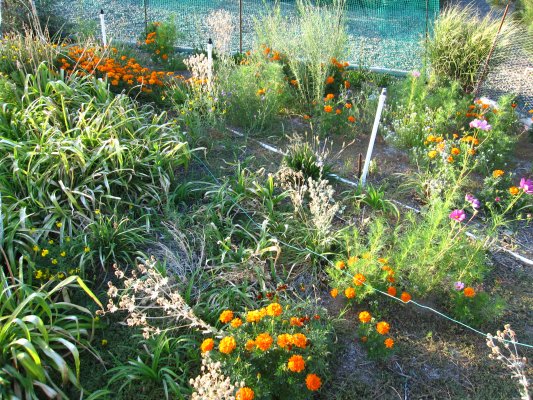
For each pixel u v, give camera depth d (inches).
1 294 112.1
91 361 118.1
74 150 159.6
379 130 231.5
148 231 152.6
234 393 100.5
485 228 163.9
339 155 214.4
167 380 111.0
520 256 157.2
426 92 235.0
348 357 122.0
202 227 158.9
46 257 136.5
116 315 129.6
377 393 114.1
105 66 240.7
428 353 124.0
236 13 450.6
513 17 335.6
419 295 135.7
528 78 309.7
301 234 155.6
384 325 111.7
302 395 104.2
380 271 132.0
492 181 181.5
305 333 115.7
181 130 220.4
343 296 138.5
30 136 180.1
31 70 231.1
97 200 159.3
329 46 256.5
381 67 326.6
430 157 196.4
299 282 142.6
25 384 102.9
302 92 248.8
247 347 102.0
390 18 448.5
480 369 120.8
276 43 269.4
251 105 228.2
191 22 416.2
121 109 188.9
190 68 302.2
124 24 406.0
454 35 278.1
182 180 185.0
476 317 129.4
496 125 207.3
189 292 130.6
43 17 345.1
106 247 142.8
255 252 144.6
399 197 184.2
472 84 283.9
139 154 178.1
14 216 143.7
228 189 172.2
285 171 175.2
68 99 200.8
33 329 113.1
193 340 119.3
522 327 132.6
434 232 128.3
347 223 166.2
